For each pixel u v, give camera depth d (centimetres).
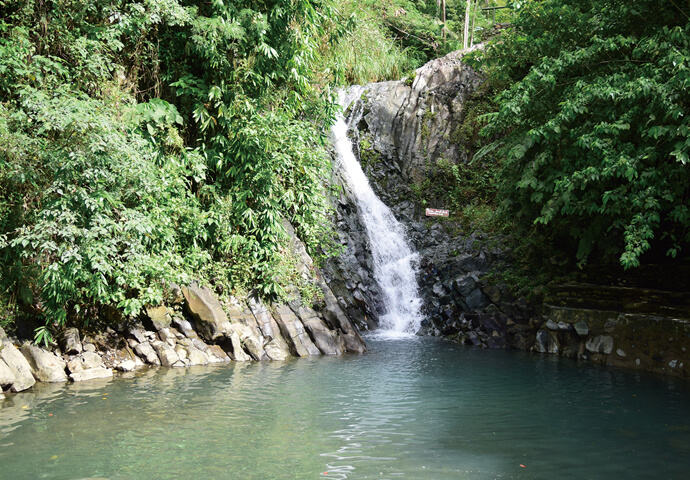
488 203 1609
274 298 1013
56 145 715
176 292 909
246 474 416
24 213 749
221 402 638
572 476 425
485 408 634
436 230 1580
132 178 775
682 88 766
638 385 768
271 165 996
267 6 983
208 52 912
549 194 1111
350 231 1478
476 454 474
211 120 966
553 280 1180
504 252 1369
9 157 700
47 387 694
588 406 649
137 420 557
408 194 1698
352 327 1067
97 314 841
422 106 1822
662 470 439
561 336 1048
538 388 745
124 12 877
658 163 906
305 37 1012
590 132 916
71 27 828
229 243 962
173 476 410
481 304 1257
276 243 1040
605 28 979
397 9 2512
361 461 450
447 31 2727
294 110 1094
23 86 745
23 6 783
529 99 977
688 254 1062
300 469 429
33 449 466
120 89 904
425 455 470
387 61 2034
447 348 1094
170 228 893
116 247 792
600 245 1078
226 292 975
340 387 732
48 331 752
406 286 1438
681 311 872
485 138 1697
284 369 841
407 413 609
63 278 721
